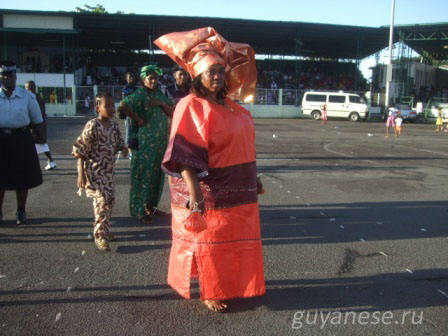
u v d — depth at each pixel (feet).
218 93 10.58
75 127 66.95
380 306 11.44
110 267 13.57
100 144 14.56
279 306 11.35
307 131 69.77
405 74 123.24
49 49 119.65
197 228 9.61
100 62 136.26
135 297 11.68
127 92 24.81
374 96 117.80
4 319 10.46
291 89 118.42
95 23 104.22
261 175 29.17
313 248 15.55
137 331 10.07
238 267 10.44
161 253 14.78
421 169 32.63
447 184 27.04
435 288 12.53
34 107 17.33
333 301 11.67
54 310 10.93
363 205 21.61
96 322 10.41
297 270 13.62
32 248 15.06
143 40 121.19
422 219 19.36
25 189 17.33
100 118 14.76
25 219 17.90
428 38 115.24
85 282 12.51
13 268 13.37
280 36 120.06
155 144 17.53
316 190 24.81
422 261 14.52
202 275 10.32
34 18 99.96
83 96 103.19
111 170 14.85
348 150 44.21
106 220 14.87
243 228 10.46
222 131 9.96
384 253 15.17
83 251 14.85
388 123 61.46
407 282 12.89
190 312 10.96
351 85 132.16
